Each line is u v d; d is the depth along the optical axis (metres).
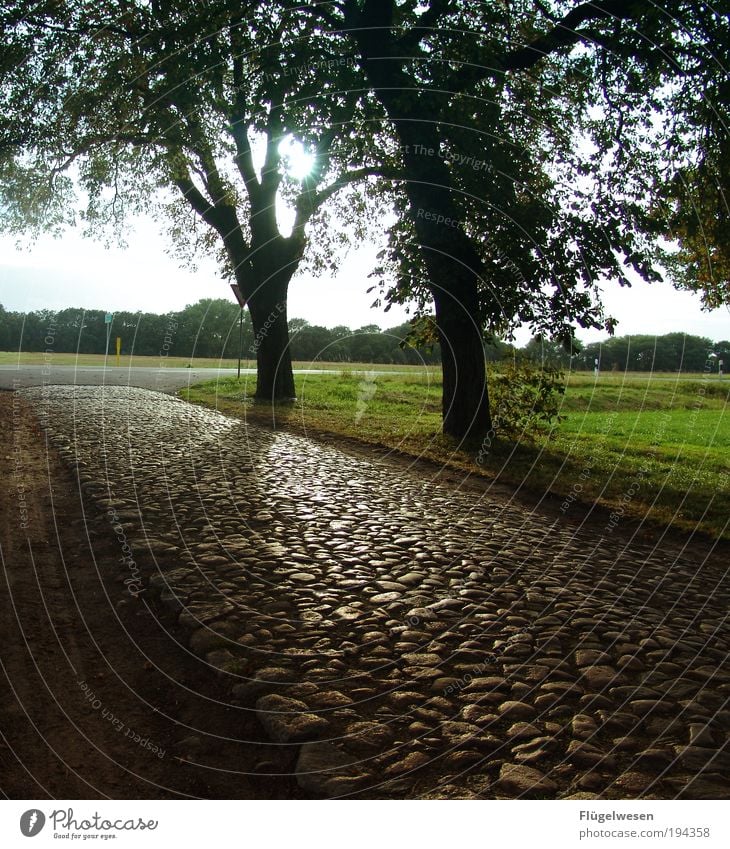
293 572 5.02
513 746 3.00
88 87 13.41
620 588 5.25
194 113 13.74
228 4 11.42
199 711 3.25
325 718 3.14
